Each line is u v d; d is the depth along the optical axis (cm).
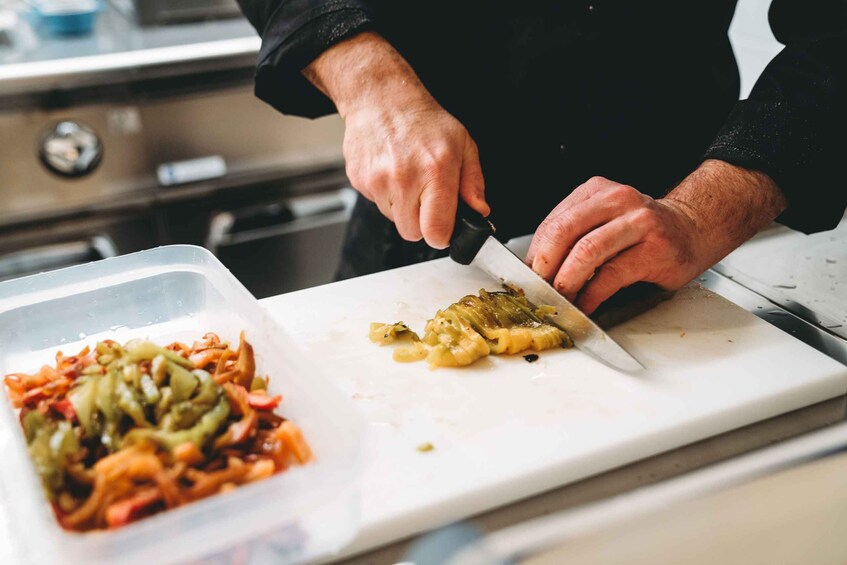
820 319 89
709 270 100
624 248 82
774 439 71
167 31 192
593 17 108
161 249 78
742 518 64
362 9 99
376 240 127
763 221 91
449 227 85
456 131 89
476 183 89
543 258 84
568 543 59
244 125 181
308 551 54
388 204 90
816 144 89
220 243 187
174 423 57
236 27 195
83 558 46
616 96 113
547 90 112
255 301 69
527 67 111
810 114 89
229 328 74
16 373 67
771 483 65
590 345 80
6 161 163
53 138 164
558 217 85
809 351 80
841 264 101
